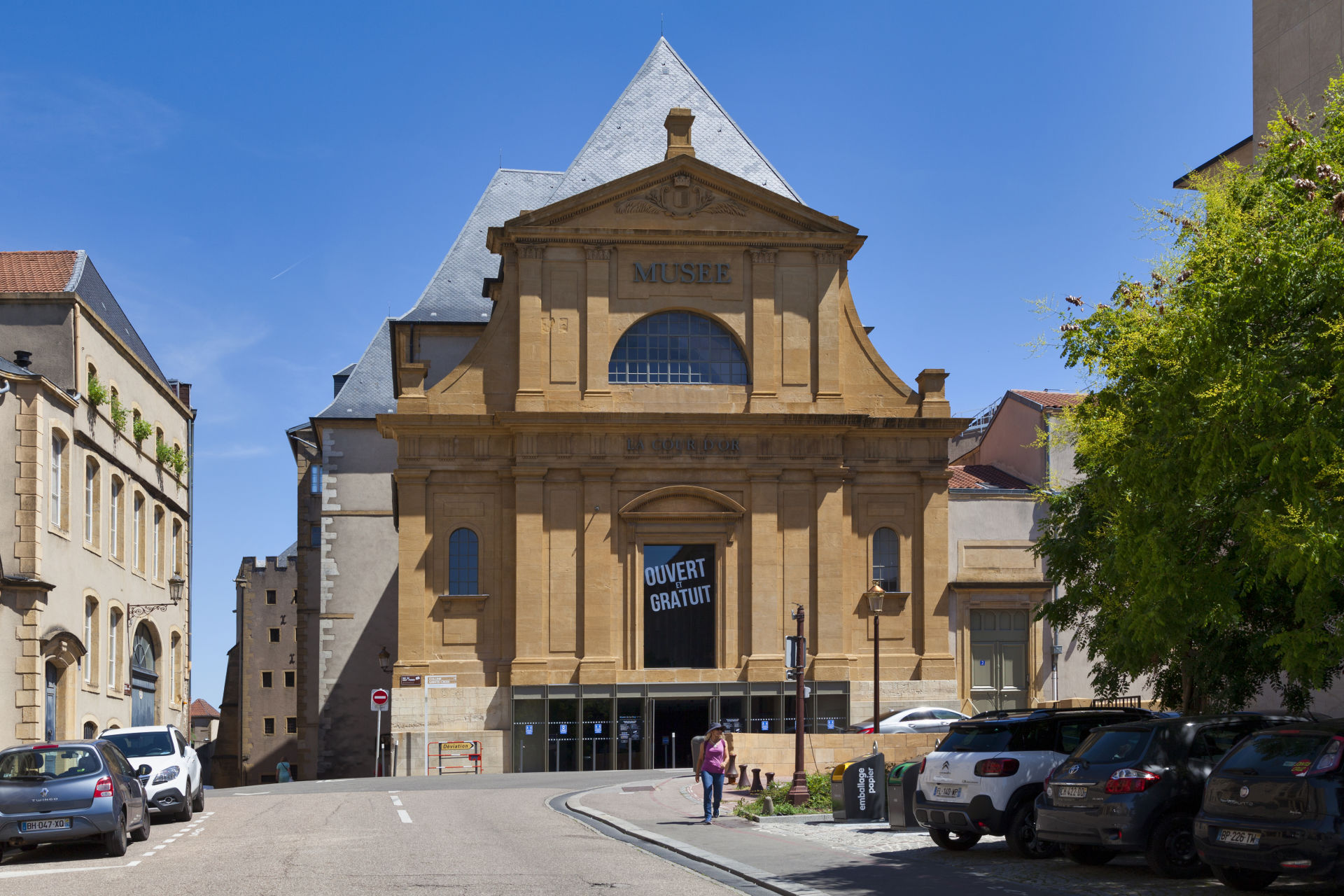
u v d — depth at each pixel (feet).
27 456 107.86
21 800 58.95
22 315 118.11
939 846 58.95
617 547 141.90
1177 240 51.93
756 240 146.51
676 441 143.13
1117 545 53.42
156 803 75.77
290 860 56.13
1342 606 46.11
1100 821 47.34
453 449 142.31
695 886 48.73
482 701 139.33
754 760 100.78
